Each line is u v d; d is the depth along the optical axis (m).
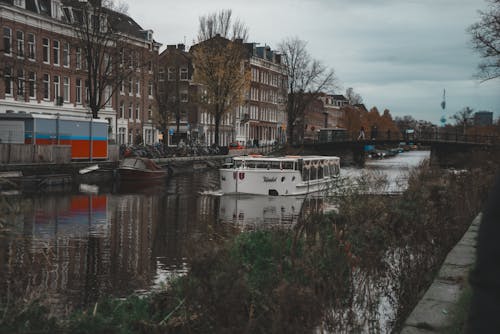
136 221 19.39
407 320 4.38
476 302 1.34
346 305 5.62
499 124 34.41
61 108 45.47
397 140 62.66
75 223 18.45
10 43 40.16
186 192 30.56
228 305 4.29
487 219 1.38
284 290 4.29
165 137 53.88
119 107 55.47
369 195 10.38
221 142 73.38
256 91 85.81
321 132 73.88
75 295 9.65
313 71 64.62
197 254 4.57
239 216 21.38
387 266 7.26
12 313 4.97
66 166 31.89
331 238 6.50
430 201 8.77
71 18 46.50
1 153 27.42
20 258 11.95
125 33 55.53
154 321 5.95
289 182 28.75
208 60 52.22
